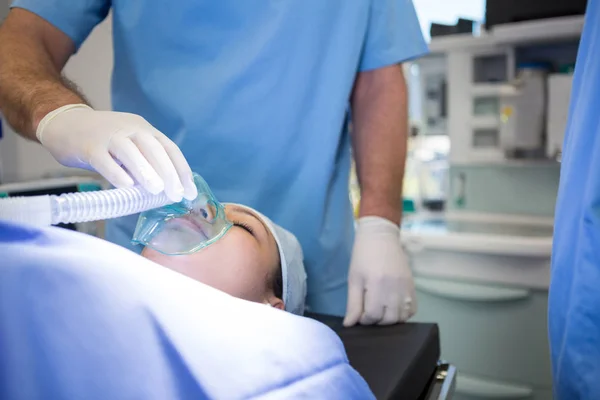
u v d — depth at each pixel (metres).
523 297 1.87
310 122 1.28
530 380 1.89
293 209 1.29
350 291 1.19
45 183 1.69
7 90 1.01
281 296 1.03
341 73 1.26
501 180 2.24
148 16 1.25
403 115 1.35
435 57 2.42
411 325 1.12
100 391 0.43
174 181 0.71
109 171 0.72
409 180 2.51
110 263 0.47
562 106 2.05
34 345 0.42
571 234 0.71
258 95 1.23
